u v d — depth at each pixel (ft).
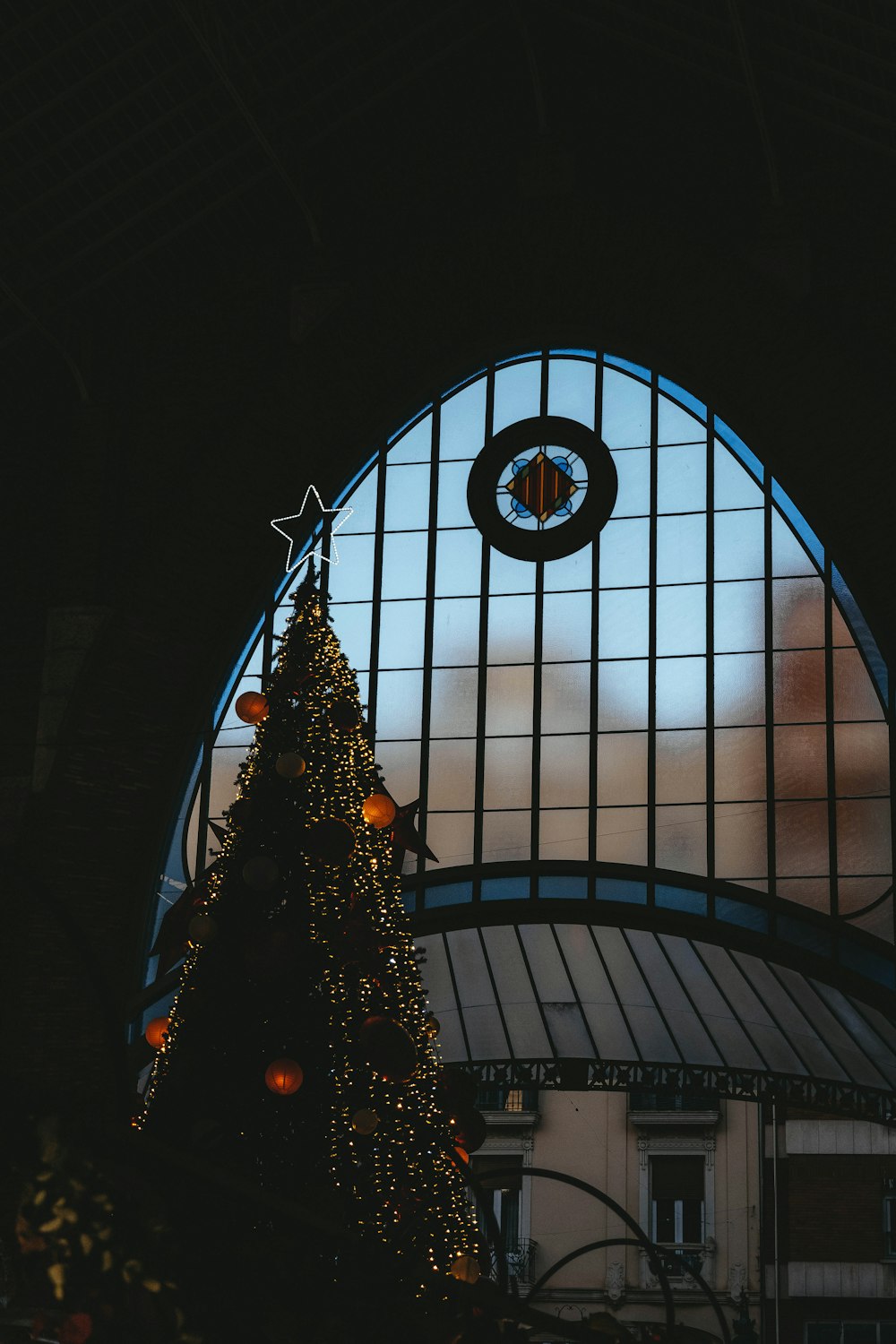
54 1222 22.88
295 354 80.07
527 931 76.02
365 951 47.96
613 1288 131.54
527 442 79.71
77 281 79.46
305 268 80.94
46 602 79.10
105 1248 23.58
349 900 48.62
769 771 74.13
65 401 81.51
